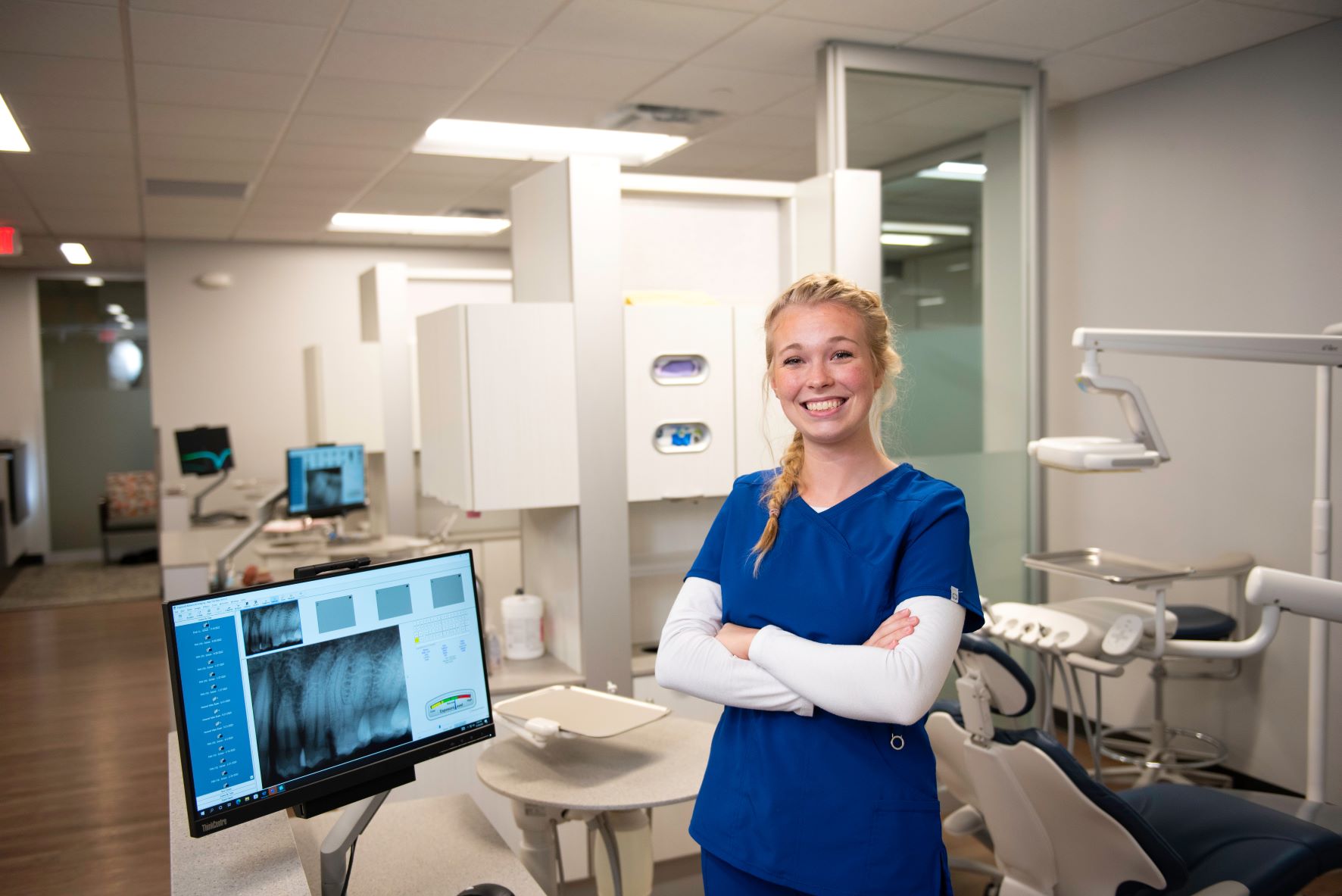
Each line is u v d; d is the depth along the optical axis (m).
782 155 5.59
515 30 3.49
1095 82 4.11
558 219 2.92
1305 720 3.52
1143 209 4.11
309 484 5.19
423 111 4.51
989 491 4.01
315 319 8.27
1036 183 3.99
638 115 4.68
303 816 1.47
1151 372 4.06
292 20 3.36
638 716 2.03
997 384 4.02
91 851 3.35
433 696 1.62
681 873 2.93
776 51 3.77
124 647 6.12
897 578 1.36
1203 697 3.88
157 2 3.16
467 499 2.74
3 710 4.89
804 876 1.29
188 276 7.91
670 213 3.21
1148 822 2.29
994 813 2.22
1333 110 3.42
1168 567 2.60
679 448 2.98
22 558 9.20
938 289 3.90
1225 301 3.79
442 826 1.84
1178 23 3.44
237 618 1.39
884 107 3.79
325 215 6.94
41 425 9.41
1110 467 2.20
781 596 1.39
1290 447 3.57
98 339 9.63
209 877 1.32
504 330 2.75
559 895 2.23
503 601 3.10
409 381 5.48
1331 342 2.24
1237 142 3.74
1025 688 2.34
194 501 7.18
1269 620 2.11
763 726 1.37
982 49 3.75
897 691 1.23
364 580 1.55
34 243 7.82
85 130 4.63
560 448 2.82
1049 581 4.54
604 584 2.88
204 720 1.35
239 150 5.10
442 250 8.60
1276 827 2.16
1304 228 3.52
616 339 2.87
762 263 3.35
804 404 1.40
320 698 1.47
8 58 3.66
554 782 1.88
